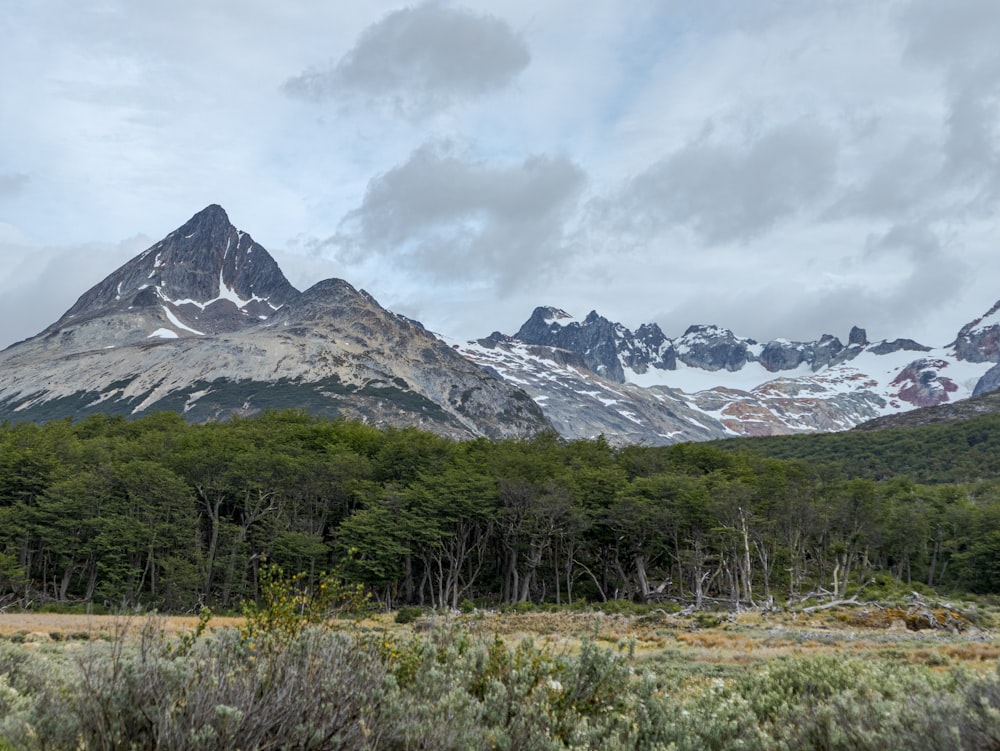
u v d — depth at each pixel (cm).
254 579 7044
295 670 581
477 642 823
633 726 740
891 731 721
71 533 6538
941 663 2417
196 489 7412
